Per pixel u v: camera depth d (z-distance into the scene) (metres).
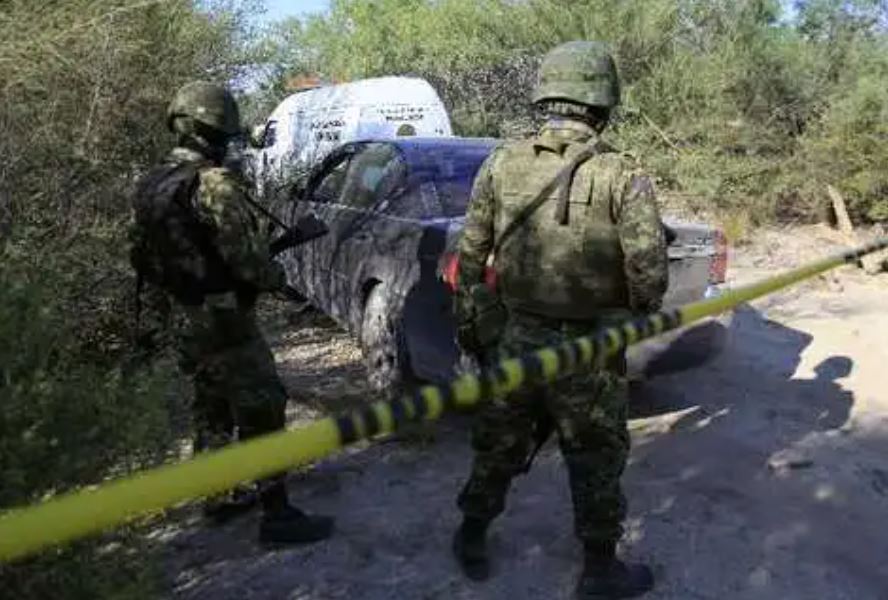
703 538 3.62
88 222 4.79
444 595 3.24
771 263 8.95
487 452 3.23
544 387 3.07
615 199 2.95
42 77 4.80
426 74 16.30
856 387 5.33
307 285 6.31
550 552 3.52
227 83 7.59
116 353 4.21
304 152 9.92
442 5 15.98
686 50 12.39
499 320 3.15
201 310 3.33
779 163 10.71
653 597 3.21
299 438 1.34
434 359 4.53
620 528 3.15
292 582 3.30
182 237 3.26
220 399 3.44
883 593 3.25
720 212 10.57
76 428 2.19
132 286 4.66
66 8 4.92
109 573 2.20
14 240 3.90
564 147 3.03
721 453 4.42
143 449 2.33
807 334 6.38
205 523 3.69
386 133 10.53
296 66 10.52
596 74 3.06
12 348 2.15
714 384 5.38
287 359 6.01
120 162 5.32
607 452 3.09
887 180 10.02
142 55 5.62
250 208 3.29
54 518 1.12
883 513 3.83
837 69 11.98
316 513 3.84
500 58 14.66
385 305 4.99
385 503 3.93
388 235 5.00
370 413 1.45
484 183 3.16
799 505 3.90
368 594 3.24
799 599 3.21
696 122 11.63
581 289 2.99
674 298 4.52
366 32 20.81
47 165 4.78
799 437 4.61
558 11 13.48
